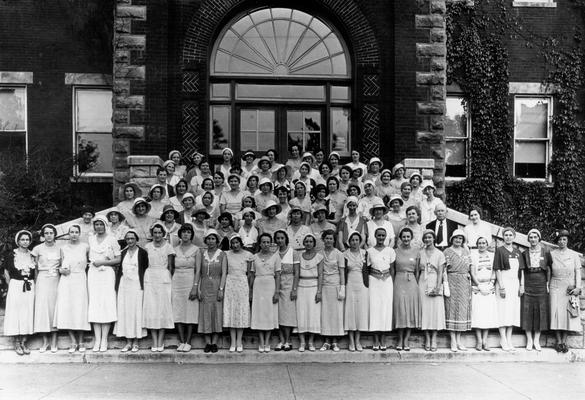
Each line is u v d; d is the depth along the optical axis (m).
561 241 10.41
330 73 15.52
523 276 10.36
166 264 9.95
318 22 15.51
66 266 9.87
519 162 17.77
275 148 15.46
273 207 10.81
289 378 8.79
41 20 16.56
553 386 8.46
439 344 10.49
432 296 10.11
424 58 14.74
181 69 14.69
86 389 8.12
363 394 7.96
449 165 17.59
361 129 15.03
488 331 10.63
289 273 10.02
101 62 16.59
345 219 10.95
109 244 9.98
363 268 10.08
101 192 16.30
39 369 9.27
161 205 11.36
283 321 9.96
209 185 11.57
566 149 17.55
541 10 17.58
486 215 17.25
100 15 16.48
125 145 14.15
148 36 14.26
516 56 17.52
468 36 17.34
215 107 15.33
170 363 9.72
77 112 16.75
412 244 10.62
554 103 17.66
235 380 8.66
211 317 9.80
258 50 15.44
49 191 14.07
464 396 7.89
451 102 17.58
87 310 9.91
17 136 16.64
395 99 14.66
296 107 15.52
